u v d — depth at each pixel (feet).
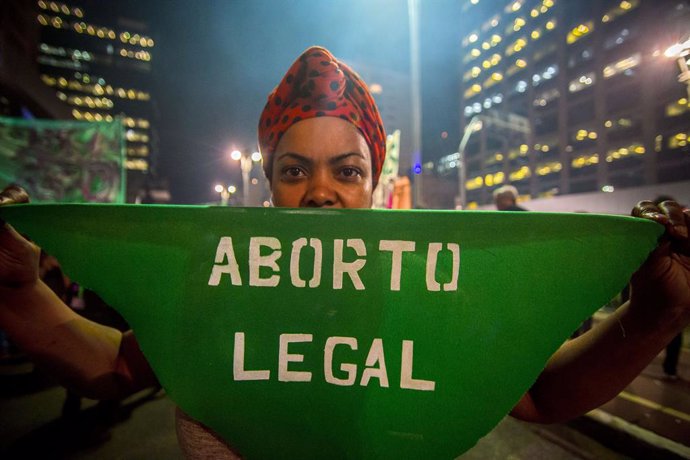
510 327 2.78
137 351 3.36
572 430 12.60
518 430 12.62
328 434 2.79
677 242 2.67
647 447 10.82
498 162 182.29
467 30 207.82
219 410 2.76
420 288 2.85
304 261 2.87
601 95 138.41
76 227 2.77
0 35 75.66
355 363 2.82
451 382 2.78
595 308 2.72
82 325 3.22
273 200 3.59
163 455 11.32
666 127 117.29
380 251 2.88
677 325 2.70
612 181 133.80
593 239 2.76
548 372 3.14
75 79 232.73
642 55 124.26
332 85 3.36
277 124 3.50
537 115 165.27
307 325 2.84
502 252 2.83
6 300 2.84
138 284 2.79
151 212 2.84
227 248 2.85
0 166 22.86
